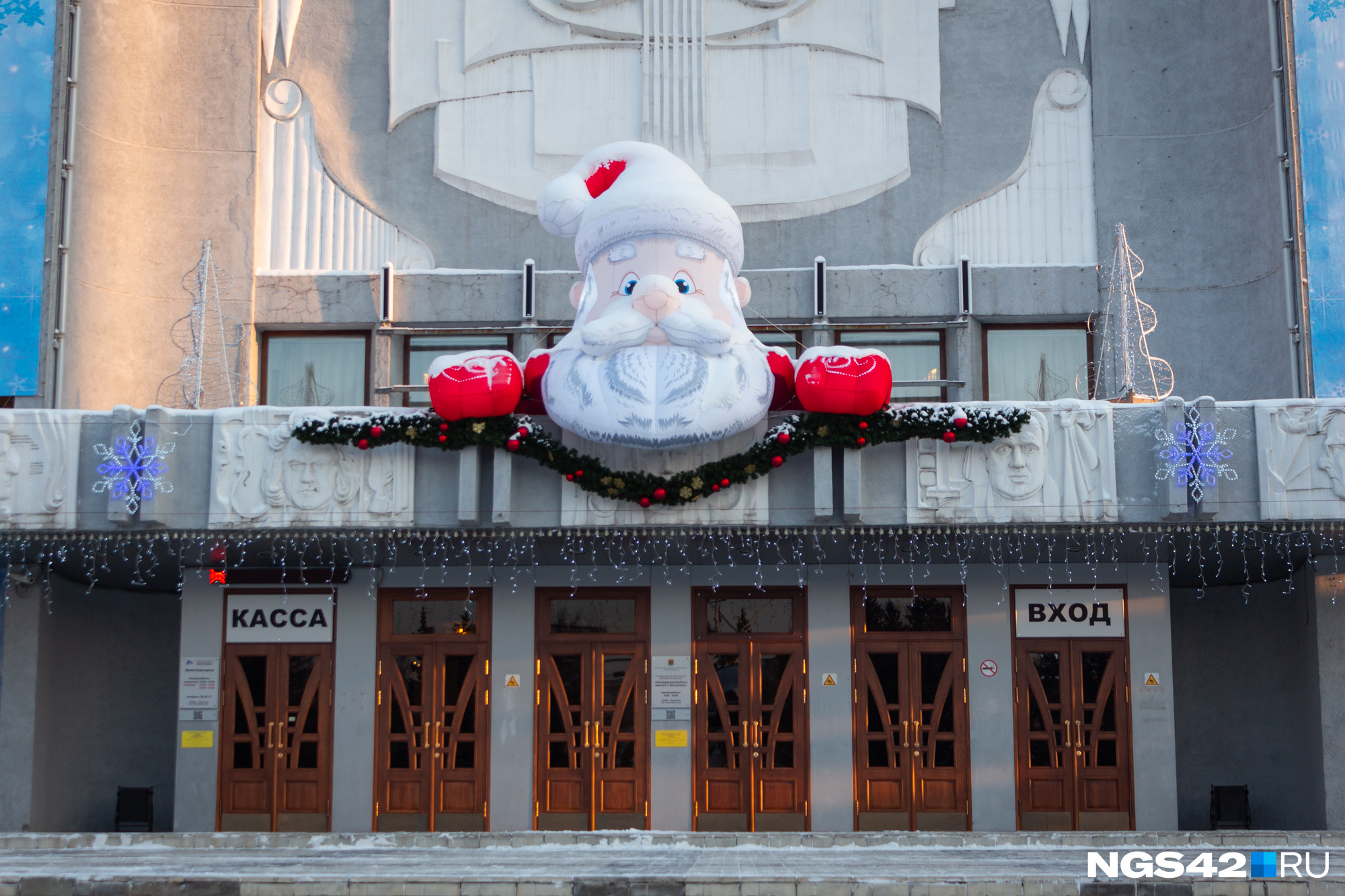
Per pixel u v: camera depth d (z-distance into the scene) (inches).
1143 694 651.5
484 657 671.1
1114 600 660.1
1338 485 544.7
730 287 589.3
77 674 704.4
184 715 669.3
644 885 430.0
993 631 660.7
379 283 730.8
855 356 556.7
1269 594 713.0
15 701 653.3
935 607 666.8
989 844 538.0
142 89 732.0
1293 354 670.5
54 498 568.7
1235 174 711.7
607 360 553.9
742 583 668.1
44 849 548.7
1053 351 727.7
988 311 719.1
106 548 614.9
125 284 714.2
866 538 592.7
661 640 666.2
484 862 501.4
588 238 588.7
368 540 593.6
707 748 659.4
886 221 733.9
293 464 573.9
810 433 558.3
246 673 673.6
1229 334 703.1
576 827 653.3
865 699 660.1
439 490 573.6
